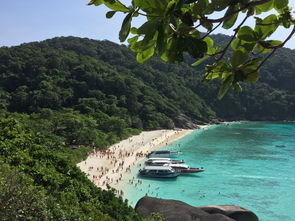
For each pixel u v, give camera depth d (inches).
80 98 4099.4
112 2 76.5
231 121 6018.7
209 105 6127.0
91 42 7288.4
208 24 83.4
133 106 4355.3
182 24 80.6
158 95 5009.8
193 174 2070.6
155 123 4217.5
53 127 2549.2
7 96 4023.1
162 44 76.5
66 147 2390.5
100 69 5054.1
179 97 5447.8
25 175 687.1
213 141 3479.3
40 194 573.3
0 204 442.6
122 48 7076.8
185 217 1037.8
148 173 1999.3
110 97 4382.4
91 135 2640.3
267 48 96.0
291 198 1593.3
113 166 2201.0
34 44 6648.6
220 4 78.0
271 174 2042.3
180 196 1658.5
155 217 965.2
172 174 1983.3
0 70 4712.1
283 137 3804.1
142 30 76.5
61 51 5595.5
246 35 94.3
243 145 3198.8
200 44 79.9
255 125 5364.2
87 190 810.8
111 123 3260.3
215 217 1037.2
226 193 1689.2
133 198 1635.1
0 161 707.4
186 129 4534.9
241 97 6481.3
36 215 481.4
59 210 567.8
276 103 6353.3
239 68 96.3
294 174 2034.9
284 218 1363.2
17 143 874.8
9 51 5142.7
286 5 91.4
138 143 3161.9
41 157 854.5
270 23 95.1
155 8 75.5
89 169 2064.5
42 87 4239.7
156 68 6486.2
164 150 2758.4
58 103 3988.7
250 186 1798.7
